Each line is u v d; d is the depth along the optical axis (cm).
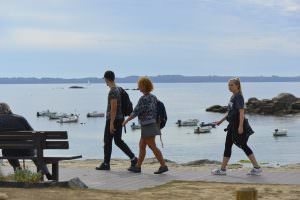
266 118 11781
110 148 1516
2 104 1301
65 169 1547
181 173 1442
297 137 8200
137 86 1438
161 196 1089
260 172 1382
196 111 15600
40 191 1111
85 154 6006
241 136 1356
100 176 1391
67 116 12706
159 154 1431
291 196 1084
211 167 1694
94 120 13088
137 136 8669
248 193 754
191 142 7706
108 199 1047
